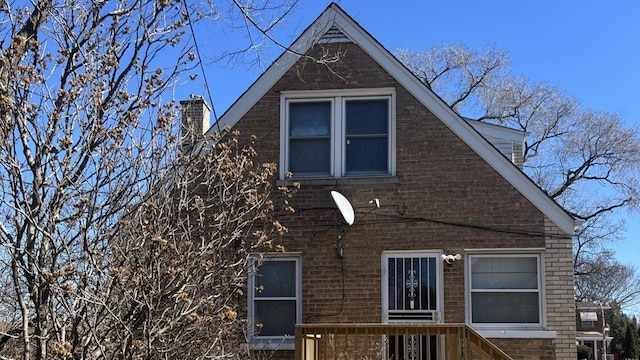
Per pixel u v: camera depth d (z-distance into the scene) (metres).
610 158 30.41
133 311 6.74
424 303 11.92
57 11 7.95
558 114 31.36
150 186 7.46
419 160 12.32
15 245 6.88
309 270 12.22
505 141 15.05
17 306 8.23
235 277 8.02
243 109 12.88
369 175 12.45
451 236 12.02
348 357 11.72
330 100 12.85
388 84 12.62
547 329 11.59
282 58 12.88
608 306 55.06
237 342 10.94
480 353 9.23
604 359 51.81
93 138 7.40
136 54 8.13
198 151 8.56
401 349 11.96
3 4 7.68
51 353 6.56
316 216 12.34
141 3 8.29
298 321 12.12
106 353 6.74
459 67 33.78
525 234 11.85
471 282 12.00
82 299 6.48
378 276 12.06
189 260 7.23
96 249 6.88
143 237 6.95
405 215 12.18
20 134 6.96
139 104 7.80
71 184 7.12
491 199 12.04
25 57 7.54
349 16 12.88
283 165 12.65
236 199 8.31
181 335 7.09
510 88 32.69
